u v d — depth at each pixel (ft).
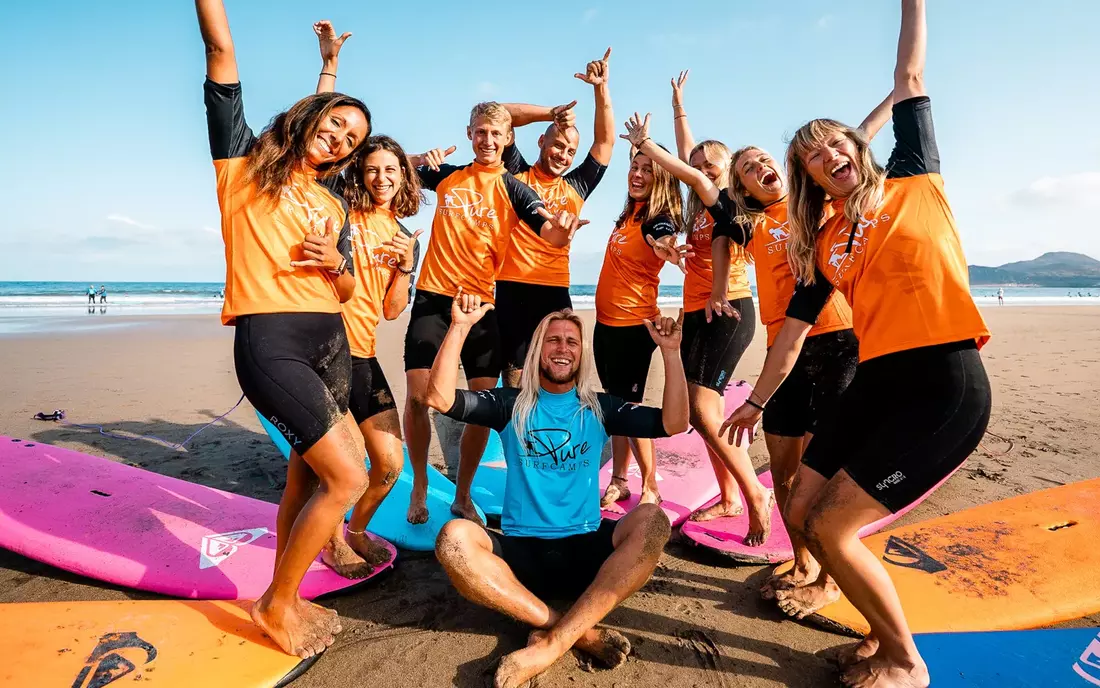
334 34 11.31
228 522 10.97
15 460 12.41
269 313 7.48
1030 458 15.89
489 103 12.34
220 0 7.26
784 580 9.34
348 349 8.48
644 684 7.36
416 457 11.76
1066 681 7.27
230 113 7.59
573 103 12.73
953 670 7.43
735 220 10.99
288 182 7.88
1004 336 46.26
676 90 15.05
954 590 9.11
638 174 12.43
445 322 12.42
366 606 9.16
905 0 7.72
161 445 16.97
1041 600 8.85
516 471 8.73
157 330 51.06
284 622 7.73
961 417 6.66
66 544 10.00
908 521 12.19
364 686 7.32
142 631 7.84
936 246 6.95
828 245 8.00
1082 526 10.83
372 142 10.37
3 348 36.11
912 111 7.52
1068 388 24.77
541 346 8.90
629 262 12.91
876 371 7.17
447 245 12.41
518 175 14.19
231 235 7.65
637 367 13.25
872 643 7.68
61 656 7.27
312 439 7.23
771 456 10.15
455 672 7.59
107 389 24.35
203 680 7.06
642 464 13.12
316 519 7.36
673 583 9.96
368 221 10.45
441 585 9.84
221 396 23.72
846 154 7.58
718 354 11.70
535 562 8.34
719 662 7.81
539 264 13.38
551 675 7.50
